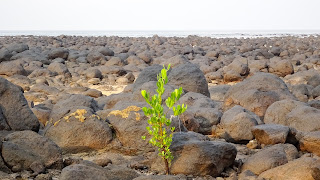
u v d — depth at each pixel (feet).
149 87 14.42
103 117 10.73
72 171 6.81
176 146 8.27
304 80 23.12
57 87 21.59
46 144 8.20
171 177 6.81
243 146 10.64
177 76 16.51
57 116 10.25
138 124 9.92
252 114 12.14
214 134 11.75
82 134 9.81
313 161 7.58
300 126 11.28
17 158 7.84
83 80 23.76
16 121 9.73
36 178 7.37
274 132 10.01
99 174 7.00
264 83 14.12
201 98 14.43
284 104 12.32
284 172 7.59
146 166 8.58
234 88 14.21
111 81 24.02
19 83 21.63
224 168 8.38
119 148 9.75
